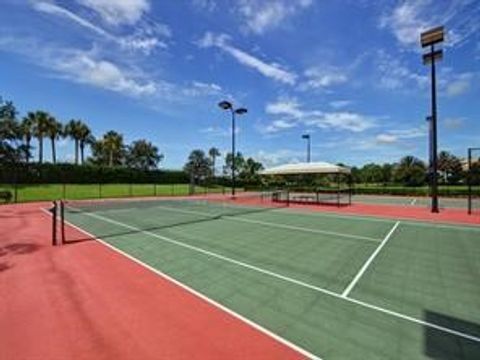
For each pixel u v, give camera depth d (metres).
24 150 43.38
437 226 15.89
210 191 46.78
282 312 5.96
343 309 6.10
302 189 46.78
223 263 9.05
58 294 6.70
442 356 4.55
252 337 5.05
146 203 27.69
